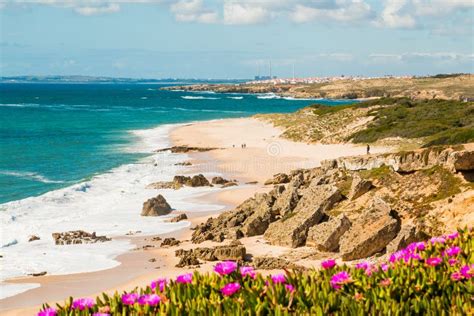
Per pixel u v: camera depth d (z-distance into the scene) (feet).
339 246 86.07
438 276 26.08
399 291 25.04
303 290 25.07
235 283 25.05
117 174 180.55
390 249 79.71
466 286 25.16
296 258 85.71
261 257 84.43
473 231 33.12
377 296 24.62
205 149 237.25
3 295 76.48
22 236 106.93
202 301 24.13
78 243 102.12
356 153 215.51
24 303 73.46
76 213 126.62
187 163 202.49
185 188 157.79
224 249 88.33
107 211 129.29
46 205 133.39
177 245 100.48
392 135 233.35
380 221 83.92
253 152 228.43
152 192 152.76
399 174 98.89
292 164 197.36
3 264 90.33
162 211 126.72
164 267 87.45
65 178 173.68
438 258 27.99
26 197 146.10
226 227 106.73
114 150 238.48
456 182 89.61
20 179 171.32
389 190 95.55
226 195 147.95
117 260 92.22
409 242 79.71
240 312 22.93
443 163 94.32
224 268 26.61
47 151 233.55
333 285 25.45
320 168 121.29
